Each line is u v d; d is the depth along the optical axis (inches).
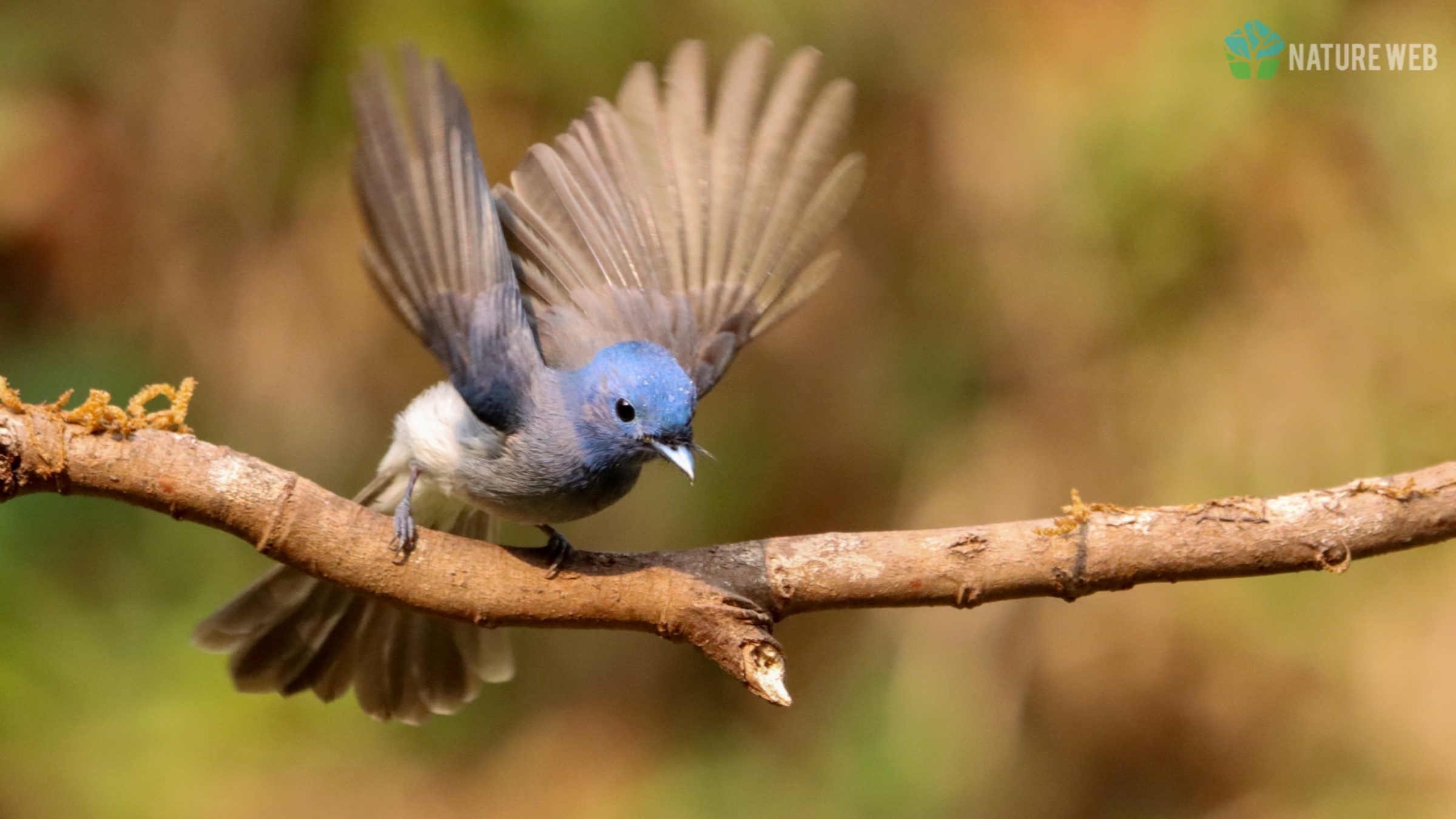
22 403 237.3
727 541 476.4
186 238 446.0
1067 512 249.9
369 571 245.4
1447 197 424.5
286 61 442.9
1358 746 425.1
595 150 286.5
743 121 282.0
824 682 474.6
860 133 461.4
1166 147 427.8
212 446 242.4
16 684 398.3
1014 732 440.8
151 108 445.4
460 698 303.1
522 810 467.8
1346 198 429.4
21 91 441.4
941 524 451.8
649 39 434.9
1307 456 424.2
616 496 276.7
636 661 494.3
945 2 455.5
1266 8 426.6
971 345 465.4
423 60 241.9
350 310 447.8
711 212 285.3
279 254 446.6
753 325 284.7
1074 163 438.9
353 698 449.7
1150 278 444.1
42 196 439.5
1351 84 427.5
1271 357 431.8
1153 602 434.3
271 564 429.7
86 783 394.9
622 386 262.1
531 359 263.0
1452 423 418.6
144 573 422.9
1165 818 429.1
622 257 285.9
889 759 443.8
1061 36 447.8
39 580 410.3
